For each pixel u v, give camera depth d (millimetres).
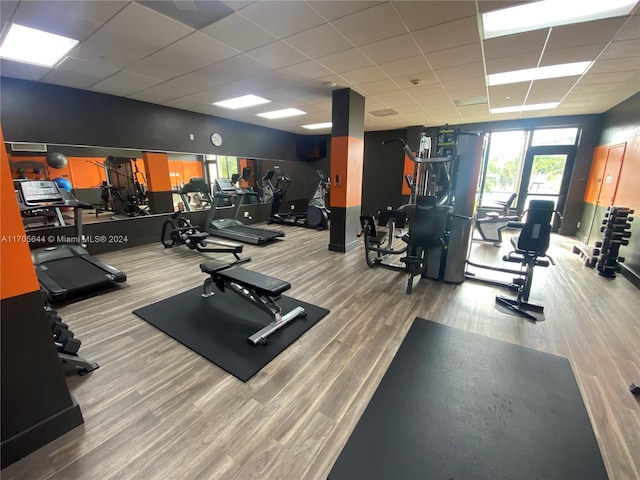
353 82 4117
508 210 6871
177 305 3094
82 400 1811
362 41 2844
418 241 3512
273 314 2609
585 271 4312
